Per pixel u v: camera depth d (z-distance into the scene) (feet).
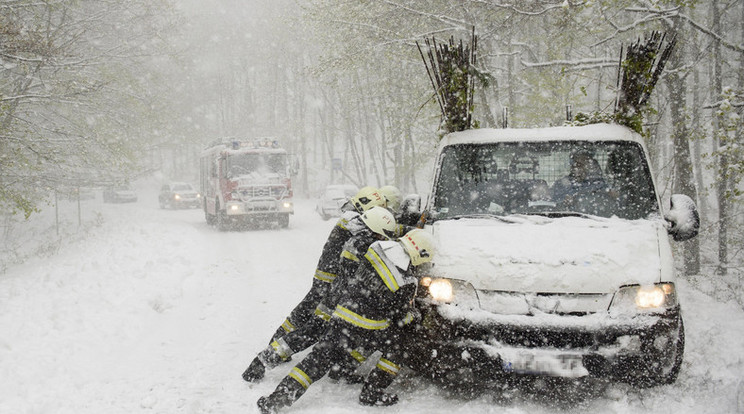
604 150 18.12
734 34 79.71
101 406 15.37
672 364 14.37
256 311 25.95
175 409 15.07
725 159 33.71
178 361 19.22
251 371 16.90
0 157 42.14
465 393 15.62
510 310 14.20
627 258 14.57
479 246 15.33
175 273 34.22
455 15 51.75
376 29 52.54
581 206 17.31
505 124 21.44
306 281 32.99
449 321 14.46
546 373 13.55
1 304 26.55
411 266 14.89
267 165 65.51
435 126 74.08
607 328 13.69
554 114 47.85
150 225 63.10
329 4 53.11
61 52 43.29
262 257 42.42
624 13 53.36
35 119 53.52
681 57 41.63
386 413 14.49
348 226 16.69
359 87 99.35
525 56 63.77
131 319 24.14
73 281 31.96
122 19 57.67
